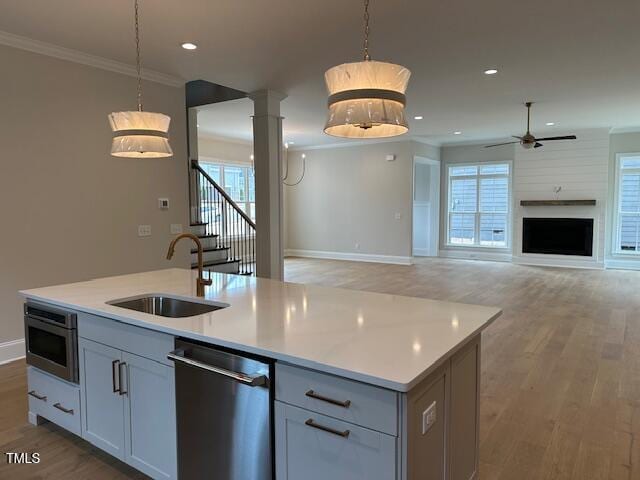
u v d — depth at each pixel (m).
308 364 1.50
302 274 8.48
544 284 7.44
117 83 4.52
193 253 6.52
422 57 4.41
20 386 3.34
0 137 3.72
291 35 3.78
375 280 7.83
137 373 2.10
